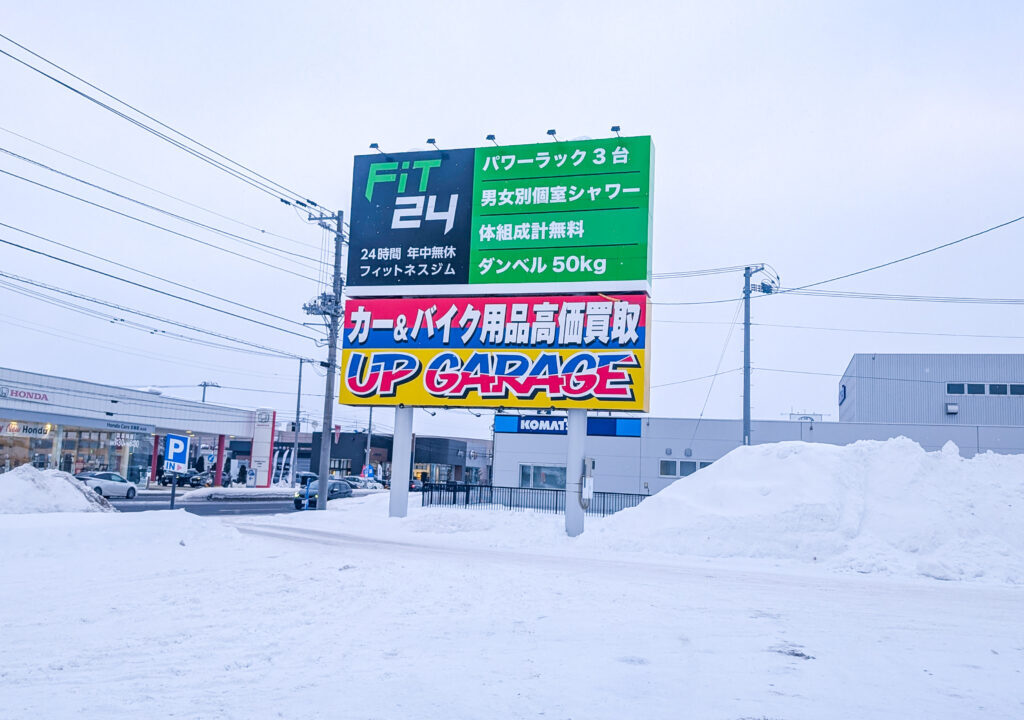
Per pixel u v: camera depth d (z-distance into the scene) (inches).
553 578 579.8
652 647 341.4
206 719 220.5
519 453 1633.9
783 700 258.4
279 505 1701.5
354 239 1083.3
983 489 788.0
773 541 790.5
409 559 679.1
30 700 235.6
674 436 1614.2
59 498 896.3
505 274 1018.1
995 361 1941.4
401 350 1050.7
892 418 1969.7
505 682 270.7
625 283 973.8
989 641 383.2
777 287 1386.6
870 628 413.1
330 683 263.1
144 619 366.3
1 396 1635.1
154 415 2128.4
